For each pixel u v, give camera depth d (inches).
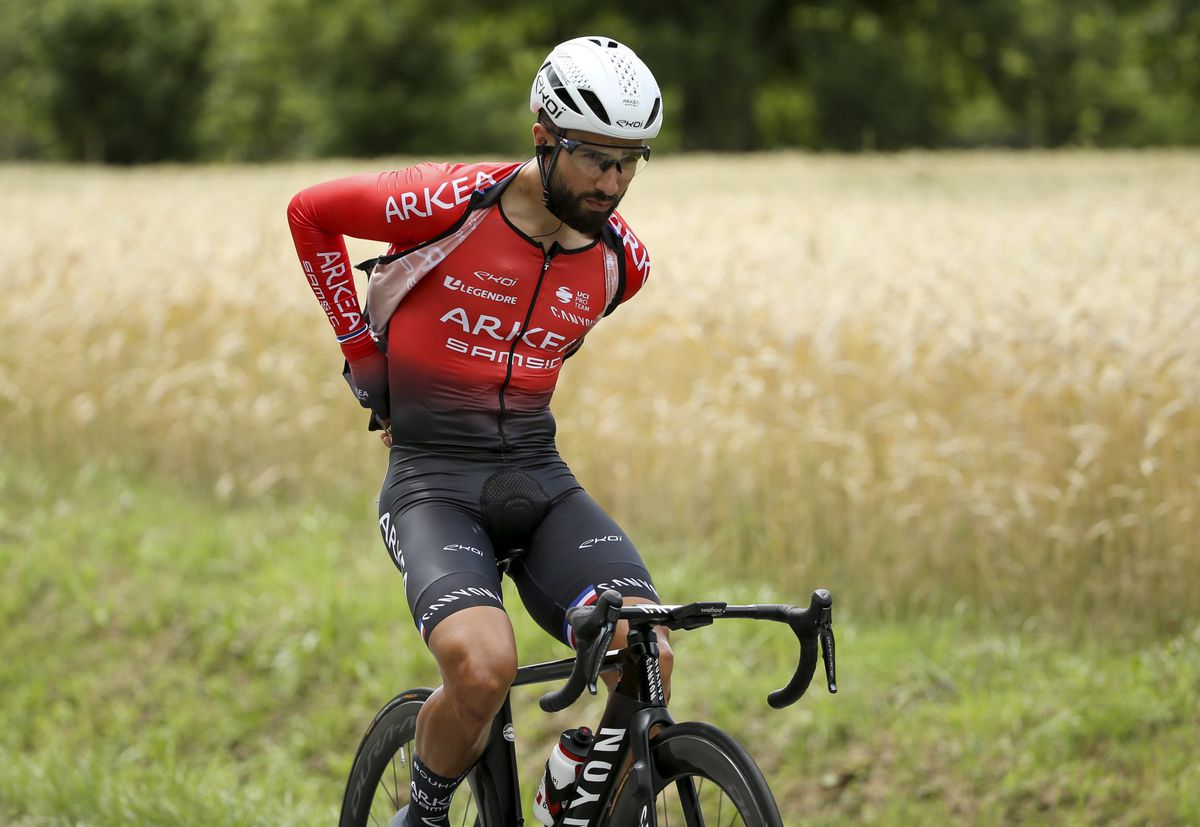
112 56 5054.1
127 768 515.8
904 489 637.9
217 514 770.2
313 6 4616.1
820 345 708.0
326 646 597.9
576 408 764.6
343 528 733.3
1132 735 490.0
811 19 5142.7
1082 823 453.4
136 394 839.7
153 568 681.0
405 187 290.0
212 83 5132.9
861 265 892.0
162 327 890.1
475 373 299.4
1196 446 603.8
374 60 4621.1
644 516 712.4
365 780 345.1
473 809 438.3
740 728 533.3
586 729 292.0
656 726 268.8
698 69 4628.4
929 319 721.0
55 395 828.6
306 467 794.8
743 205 1440.7
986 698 523.5
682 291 817.5
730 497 685.3
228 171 2588.6
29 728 563.5
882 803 487.5
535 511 299.9
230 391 835.4
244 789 480.1
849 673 552.4
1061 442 639.8
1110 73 5615.2
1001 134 6717.5
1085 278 812.0
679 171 2453.2
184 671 599.8
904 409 680.4
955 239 1047.6
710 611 258.7
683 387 765.9
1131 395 622.2
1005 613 608.1
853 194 1763.0
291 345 871.7
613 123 265.7
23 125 5826.8
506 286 293.9
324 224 293.1
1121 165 2453.2
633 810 272.8
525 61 5123.0
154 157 5201.8
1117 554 608.4
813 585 644.7
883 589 625.3
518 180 292.0
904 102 5002.5
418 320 298.4
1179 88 5605.3
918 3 5019.7
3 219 1248.8
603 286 304.0
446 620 269.4
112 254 1003.3
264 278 926.4
